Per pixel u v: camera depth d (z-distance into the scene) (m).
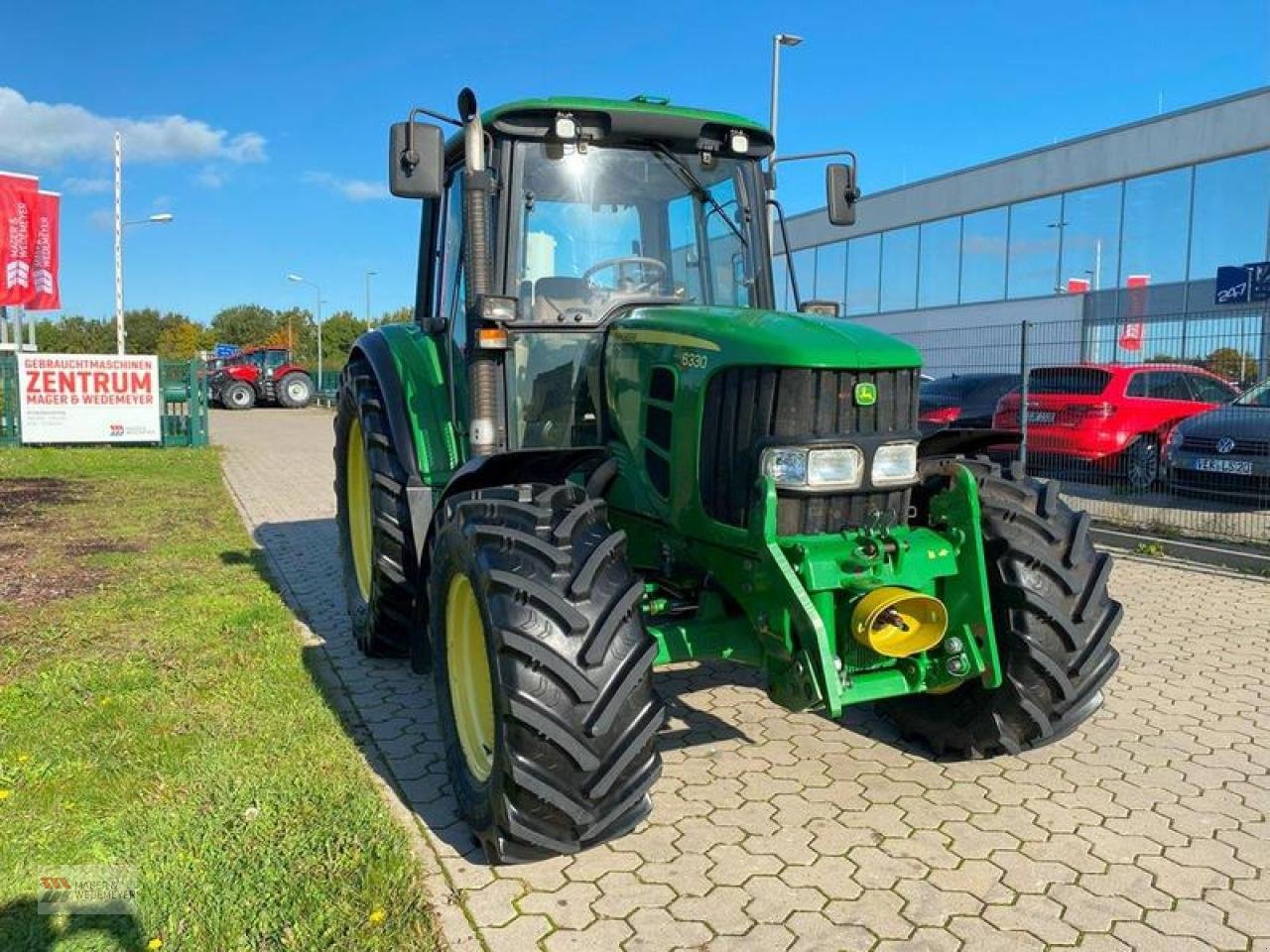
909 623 3.20
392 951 2.71
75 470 13.22
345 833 3.29
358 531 5.68
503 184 3.98
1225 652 5.52
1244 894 3.04
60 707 4.43
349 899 2.93
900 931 2.85
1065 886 3.09
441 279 4.96
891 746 4.16
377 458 4.86
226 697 4.58
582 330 4.07
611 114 4.04
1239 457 8.92
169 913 2.87
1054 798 3.68
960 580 3.41
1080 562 3.66
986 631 3.36
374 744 4.13
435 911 2.90
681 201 4.31
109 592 6.53
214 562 7.56
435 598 3.54
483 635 3.07
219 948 2.72
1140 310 20.30
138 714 4.35
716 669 5.08
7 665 5.00
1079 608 3.63
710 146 4.29
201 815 3.43
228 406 31.66
